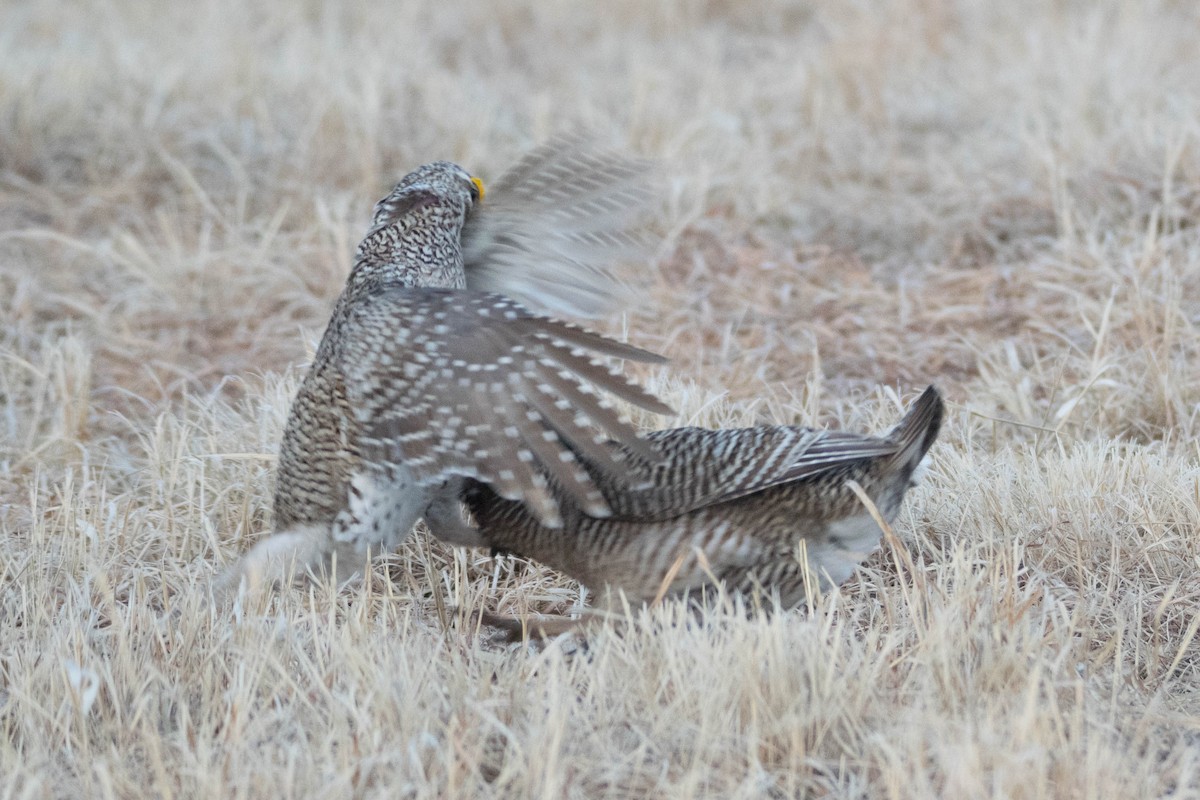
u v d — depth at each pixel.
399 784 9.48
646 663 10.85
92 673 10.59
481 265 14.06
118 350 19.03
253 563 12.42
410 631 12.11
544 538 12.12
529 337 11.03
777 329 19.17
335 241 21.34
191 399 17.45
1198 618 11.70
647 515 11.56
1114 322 17.80
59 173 23.33
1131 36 26.98
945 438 15.59
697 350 18.38
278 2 33.97
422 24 33.97
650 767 10.01
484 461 11.25
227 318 20.00
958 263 20.84
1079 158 22.08
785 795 9.92
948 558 13.27
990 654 10.74
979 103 25.91
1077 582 12.78
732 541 11.53
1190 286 18.61
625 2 34.06
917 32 29.78
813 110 26.00
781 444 11.34
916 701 10.37
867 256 21.47
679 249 21.34
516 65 32.19
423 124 24.80
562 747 10.02
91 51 27.67
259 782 9.49
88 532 13.41
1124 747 10.30
